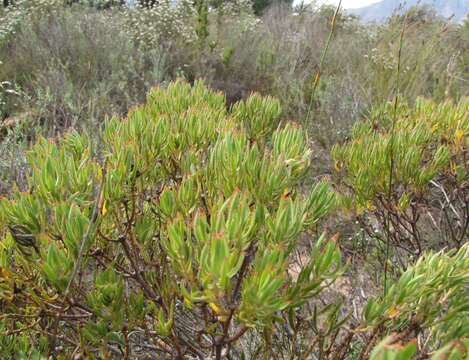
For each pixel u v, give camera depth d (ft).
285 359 5.79
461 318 3.98
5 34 22.15
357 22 33.30
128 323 4.50
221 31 27.73
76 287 4.34
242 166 4.22
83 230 4.12
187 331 5.33
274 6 41.11
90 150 5.24
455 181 7.77
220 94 7.21
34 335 5.56
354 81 18.22
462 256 4.08
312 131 15.97
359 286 7.68
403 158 6.74
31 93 17.89
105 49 21.58
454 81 17.40
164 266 4.66
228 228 3.43
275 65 22.97
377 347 2.41
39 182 4.31
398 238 8.78
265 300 3.31
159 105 6.59
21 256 4.72
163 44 23.88
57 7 26.61
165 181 5.49
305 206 4.09
